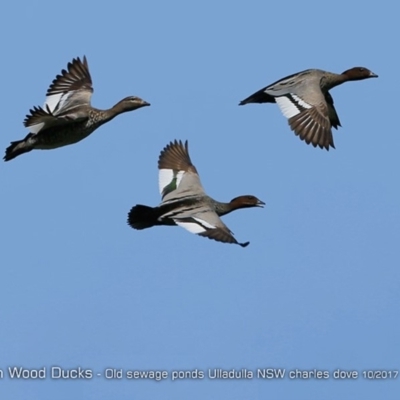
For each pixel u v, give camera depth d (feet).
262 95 63.46
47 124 62.49
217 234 55.88
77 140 64.69
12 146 63.46
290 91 62.18
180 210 58.44
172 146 63.62
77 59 67.21
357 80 67.67
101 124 65.41
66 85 66.33
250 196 62.54
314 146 59.62
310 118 60.54
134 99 65.87
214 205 61.16
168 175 62.08
